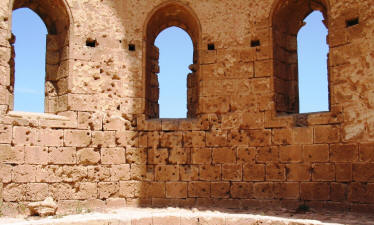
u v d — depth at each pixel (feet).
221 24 47.14
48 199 39.63
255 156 44.45
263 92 45.06
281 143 43.55
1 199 39.45
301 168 42.34
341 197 39.93
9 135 40.52
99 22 46.85
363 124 39.14
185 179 45.57
